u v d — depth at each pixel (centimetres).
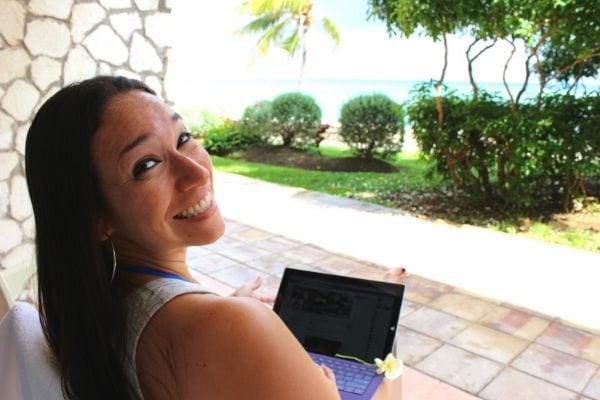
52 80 294
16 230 291
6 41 272
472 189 541
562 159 465
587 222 473
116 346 67
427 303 299
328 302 120
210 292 68
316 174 742
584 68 516
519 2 431
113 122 67
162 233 72
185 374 59
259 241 410
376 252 390
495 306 295
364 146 837
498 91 528
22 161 289
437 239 425
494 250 397
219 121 1012
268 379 57
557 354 243
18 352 85
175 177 71
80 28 302
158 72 353
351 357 111
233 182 657
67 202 67
